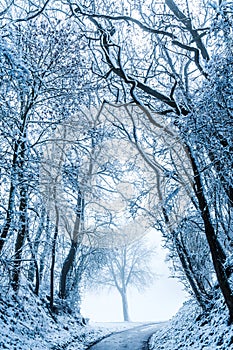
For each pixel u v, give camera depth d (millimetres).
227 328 7602
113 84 11594
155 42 11234
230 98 6520
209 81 6875
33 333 10609
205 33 9609
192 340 9320
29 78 8562
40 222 14695
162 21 10273
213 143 7066
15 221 10195
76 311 19422
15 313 10906
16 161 10188
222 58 6469
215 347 7336
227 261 7711
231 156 6816
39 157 11695
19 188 10781
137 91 11016
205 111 6883
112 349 12352
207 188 8648
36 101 11352
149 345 13164
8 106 9438
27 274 17953
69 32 11344
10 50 7180
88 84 12312
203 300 10789
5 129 10125
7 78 7676
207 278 11953
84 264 21141
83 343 13523
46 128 12547
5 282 12016
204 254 11461
